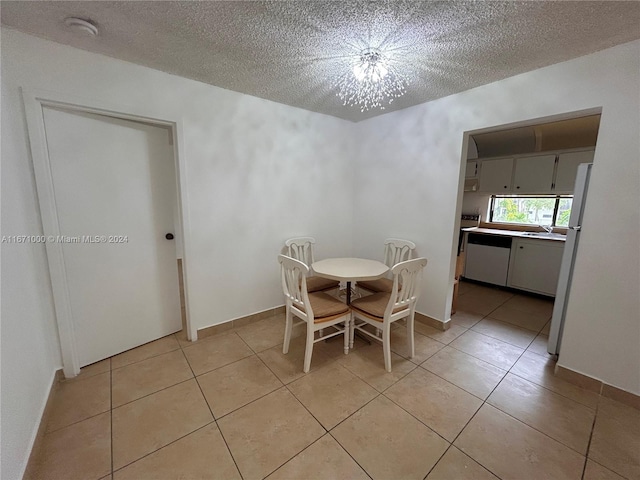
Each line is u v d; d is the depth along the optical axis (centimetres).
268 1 129
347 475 129
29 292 157
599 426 157
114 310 219
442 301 270
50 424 156
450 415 164
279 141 277
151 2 131
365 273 226
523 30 150
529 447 144
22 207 158
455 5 130
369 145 327
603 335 179
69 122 184
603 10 133
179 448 142
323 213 327
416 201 284
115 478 127
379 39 160
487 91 222
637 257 164
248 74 210
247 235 269
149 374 201
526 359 222
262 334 261
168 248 249
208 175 237
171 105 211
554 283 339
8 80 154
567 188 343
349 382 194
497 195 435
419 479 127
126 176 216
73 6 134
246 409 168
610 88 167
